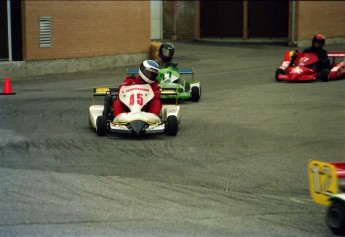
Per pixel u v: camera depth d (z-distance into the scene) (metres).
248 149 21.73
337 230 13.62
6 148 21.48
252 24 61.47
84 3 43.03
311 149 21.81
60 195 16.45
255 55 52.16
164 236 13.78
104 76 40.81
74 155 20.61
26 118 26.81
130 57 46.75
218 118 26.86
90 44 43.69
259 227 14.34
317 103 30.36
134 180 17.89
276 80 37.91
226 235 13.86
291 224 14.55
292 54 38.47
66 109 29.02
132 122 22.70
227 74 41.41
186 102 30.84
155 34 59.62
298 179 18.22
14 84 37.28
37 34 40.31
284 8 60.53
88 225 14.38
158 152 21.14
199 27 62.19
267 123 25.89
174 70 30.73
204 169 19.16
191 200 16.20
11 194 16.47
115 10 45.28
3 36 38.97
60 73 41.88
